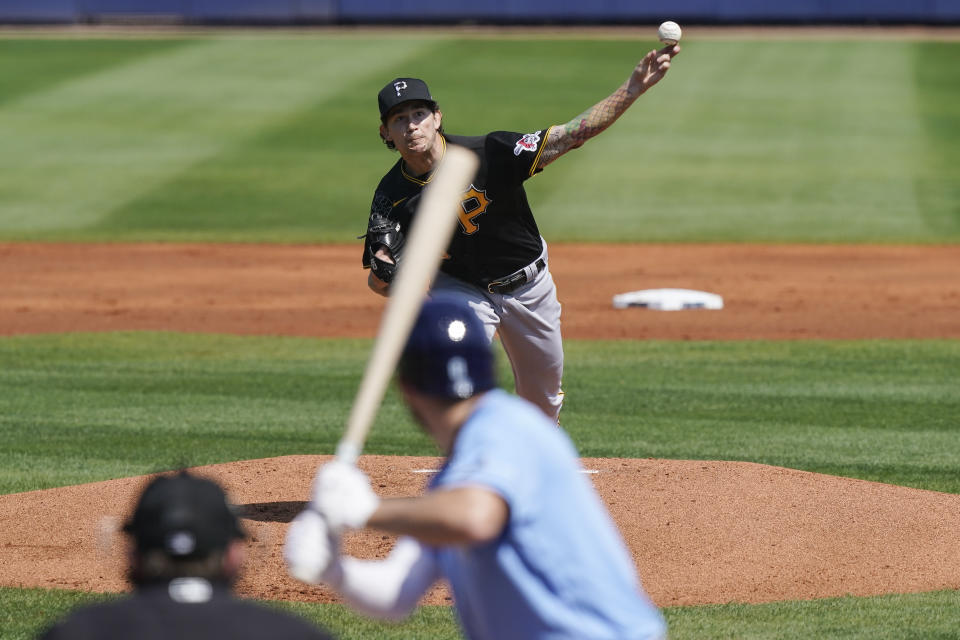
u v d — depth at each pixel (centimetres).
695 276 6034
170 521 808
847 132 9625
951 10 14238
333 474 909
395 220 2247
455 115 10138
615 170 8656
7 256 6531
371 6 15075
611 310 5297
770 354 4394
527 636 944
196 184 8331
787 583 2119
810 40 13588
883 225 7175
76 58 12988
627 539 2328
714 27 14675
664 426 3388
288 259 6506
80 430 3356
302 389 3888
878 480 2847
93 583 2128
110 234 7088
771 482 2689
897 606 1997
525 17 14962
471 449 941
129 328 4941
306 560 888
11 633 1898
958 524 2423
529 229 2289
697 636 1867
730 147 9269
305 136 9731
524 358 2389
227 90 11419
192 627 786
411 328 981
